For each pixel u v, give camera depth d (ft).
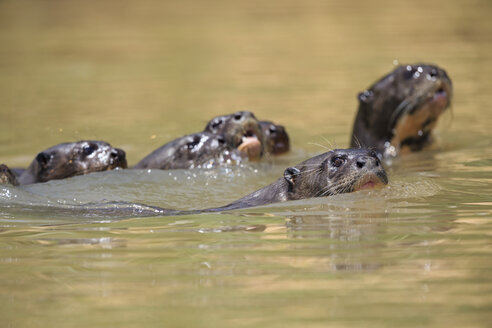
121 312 62.13
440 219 86.74
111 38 360.07
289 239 80.94
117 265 74.74
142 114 192.95
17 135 172.45
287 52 301.43
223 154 132.05
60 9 490.49
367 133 151.53
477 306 60.23
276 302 62.85
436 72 144.97
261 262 73.51
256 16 439.63
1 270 74.69
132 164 141.90
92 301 65.10
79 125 180.45
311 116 185.98
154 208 100.78
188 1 532.32
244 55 301.22
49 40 356.59
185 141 133.18
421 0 487.61
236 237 82.99
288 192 102.83
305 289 65.51
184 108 200.23
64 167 130.82
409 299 62.23
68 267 74.74
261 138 139.44
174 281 69.10
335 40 330.75
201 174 124.88
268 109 196.13
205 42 339.16
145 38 357.82
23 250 81.61
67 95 225.56
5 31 395.14
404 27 363.15
